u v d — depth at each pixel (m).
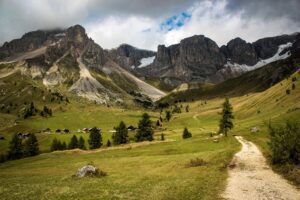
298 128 41.06
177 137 170.38
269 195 27.28
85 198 29.59
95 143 165.25
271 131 44.88
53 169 71.81
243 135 102.56
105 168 61.38
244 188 30.50
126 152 99.31
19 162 108.44
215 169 44.16
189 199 27.28
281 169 38.34
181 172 45.41
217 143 95.38
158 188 33.34
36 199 30.22
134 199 28.38
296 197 26.31
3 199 30.98
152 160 64.50
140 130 155.38
